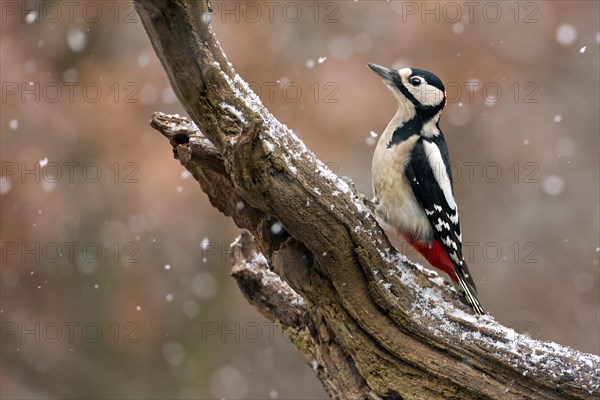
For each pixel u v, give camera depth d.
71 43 14.73
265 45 14.48
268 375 17.50
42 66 14.71
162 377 17.03
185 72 6.21
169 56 6.12
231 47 14.32
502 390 6.82
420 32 14.77
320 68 14.42
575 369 6.73
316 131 14.19
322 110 14.24
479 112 15.88
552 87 16.64
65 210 14.50
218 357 17.44
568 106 17.05
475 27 15.17
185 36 6.03
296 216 6.61
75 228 15.00
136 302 16.34
